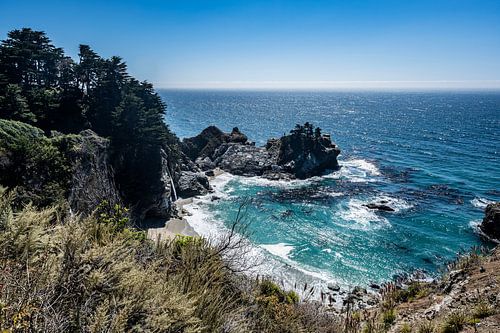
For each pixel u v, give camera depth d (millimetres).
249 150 70375
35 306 2812
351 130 131375
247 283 6188
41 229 3805
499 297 9734
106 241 4574
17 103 34844
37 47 50906
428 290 14680
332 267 28641
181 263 5719
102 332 2883
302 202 46906
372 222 39188
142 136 40938
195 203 46844
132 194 38188
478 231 36281
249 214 41875
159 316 3311
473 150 87312
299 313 7102
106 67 51219
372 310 13984
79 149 23938
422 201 46938
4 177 16484
